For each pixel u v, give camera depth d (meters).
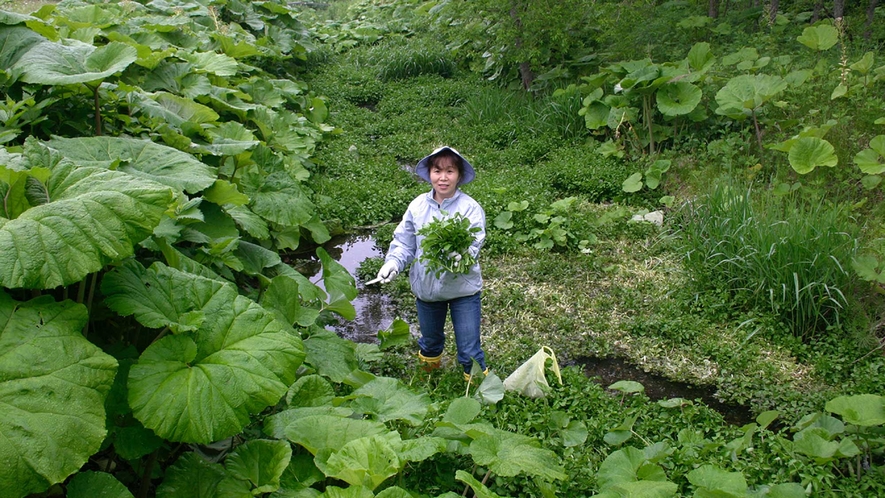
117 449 2.42
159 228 3.27
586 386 4.13
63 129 4.39
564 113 8.73
